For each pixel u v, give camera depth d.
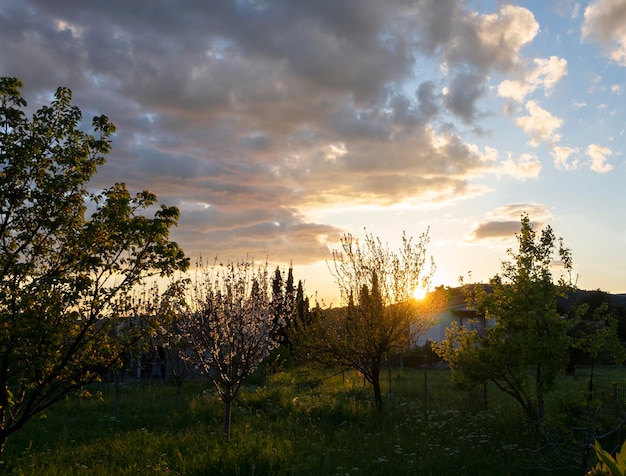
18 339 9.12
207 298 15.08
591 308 36.28
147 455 11.99
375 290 18.62
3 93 10.06
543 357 14.39
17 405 9.90
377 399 18.41
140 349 10.68
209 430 15.02
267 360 29.88
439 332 41.25
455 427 15.20
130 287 10.09
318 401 18.98
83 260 9.53
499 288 15.78
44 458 11.84
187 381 27.75
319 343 19.17
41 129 10.23
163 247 10.22
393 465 11.42
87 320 9.85
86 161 10.77
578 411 13.54
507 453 12.40
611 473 3.84
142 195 11.02
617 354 14.50
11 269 9.55
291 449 12.27
